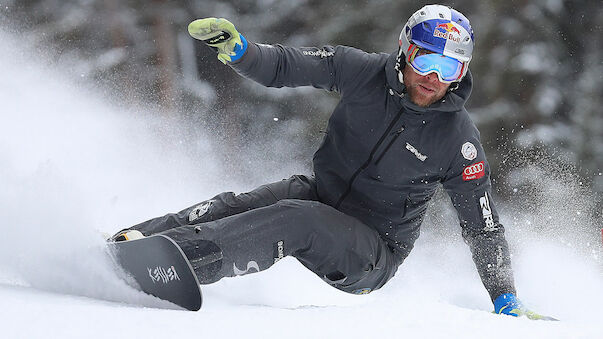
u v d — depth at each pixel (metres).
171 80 43.75
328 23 46.25
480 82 44.84
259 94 43.53
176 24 45.47
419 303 9.93
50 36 42.31
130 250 9.41
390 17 45.84
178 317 8.24
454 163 11.48
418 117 11.16
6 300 8.28
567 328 8.77
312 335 7.84
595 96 44.94
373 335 8.01
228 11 46.94
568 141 43.69
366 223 11.97
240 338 7.56
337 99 43.44
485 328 8.58
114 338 7.17
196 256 9.99
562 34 45.94
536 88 44.44
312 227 10.65
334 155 11.98
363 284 11.86
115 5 44.47
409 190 11.74
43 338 6.98
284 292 13.42
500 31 45.28
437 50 10.64
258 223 10.34
